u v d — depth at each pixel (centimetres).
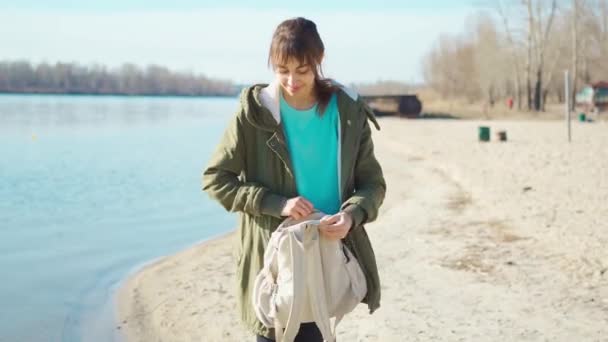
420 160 2038
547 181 1308
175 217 1184
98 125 4372
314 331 264
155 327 578
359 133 267
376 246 820
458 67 7800
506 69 6500
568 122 2272
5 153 2388
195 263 808
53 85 17175
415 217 1034
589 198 1072
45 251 902
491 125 3744
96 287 715
